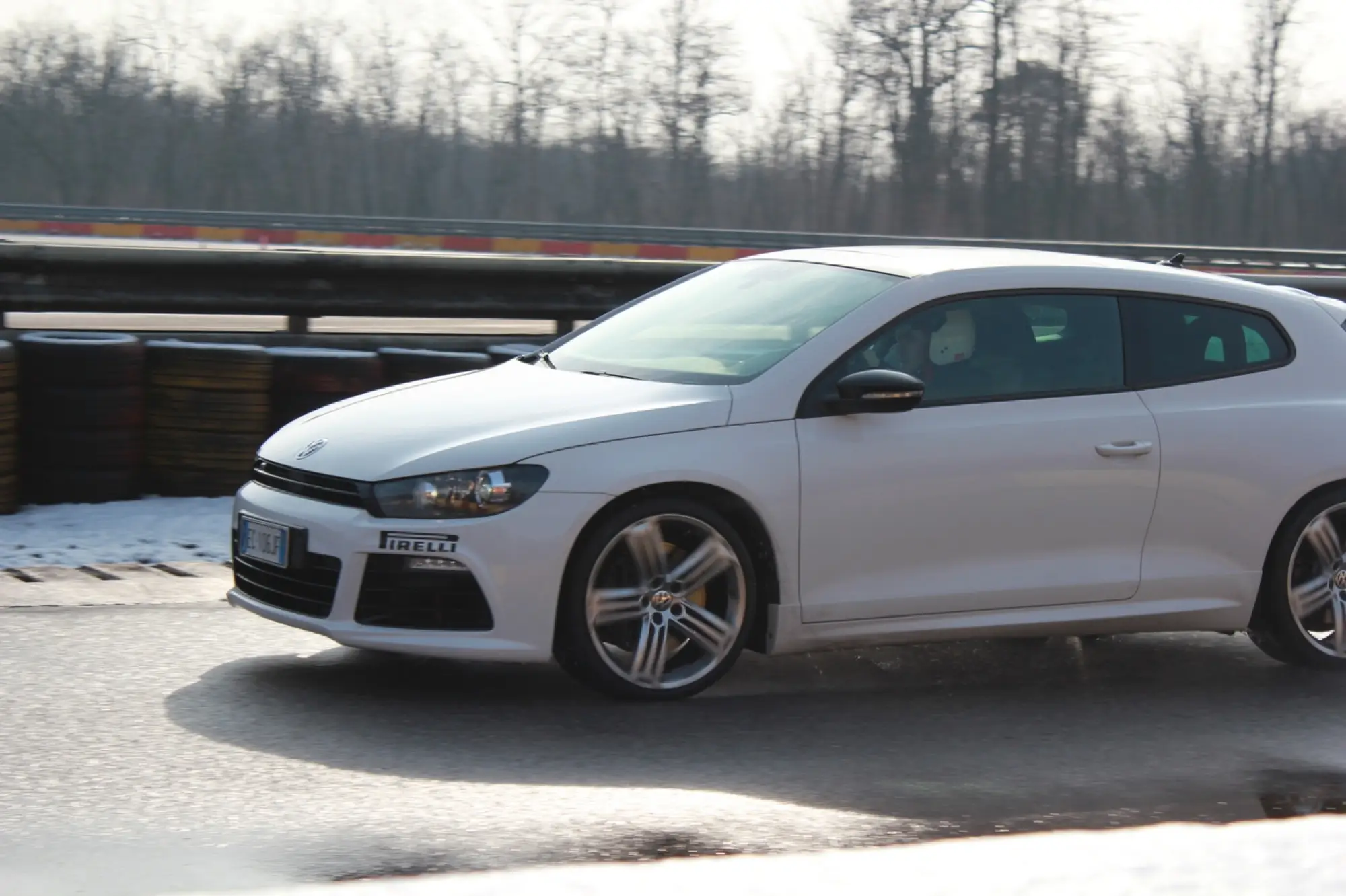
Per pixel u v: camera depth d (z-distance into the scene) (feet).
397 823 12.86
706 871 7.95
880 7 193.36
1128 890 7.70
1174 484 18.94
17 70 199.21
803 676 18.81
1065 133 200.44
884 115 195.00
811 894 7.63
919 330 18.37
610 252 116.47
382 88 201.67
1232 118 207.31
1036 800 14.28
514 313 38.88
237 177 202.28
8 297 33.30
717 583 17.42
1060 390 18.72
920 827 13.20
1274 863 8.08
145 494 29.25
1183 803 14.35
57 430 28.09
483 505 16.33
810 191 194.49
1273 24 206.28
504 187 196.03
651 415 17.06
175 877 11.42
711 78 192.75
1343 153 209.56
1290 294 20.74
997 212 197.98
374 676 17.84
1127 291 19.52
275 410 29.99
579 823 12.94
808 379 17.65
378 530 16.34
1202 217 206.28
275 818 12.95
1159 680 19.54
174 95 202.80
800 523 17.31
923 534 17.83
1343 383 20.30
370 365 30.35
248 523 17.65
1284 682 19.66
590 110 194.39
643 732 16.05
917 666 19.67
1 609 20.47
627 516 16.69
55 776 13.92
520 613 16.37
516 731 15.89
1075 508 18.48
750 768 14.97
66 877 11.34
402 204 201.16
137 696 16.67
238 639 19.35
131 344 28.58
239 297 35.63
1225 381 19.62
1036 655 20.65
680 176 193.88
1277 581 19.69
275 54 202.39
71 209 115.55
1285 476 19.52
